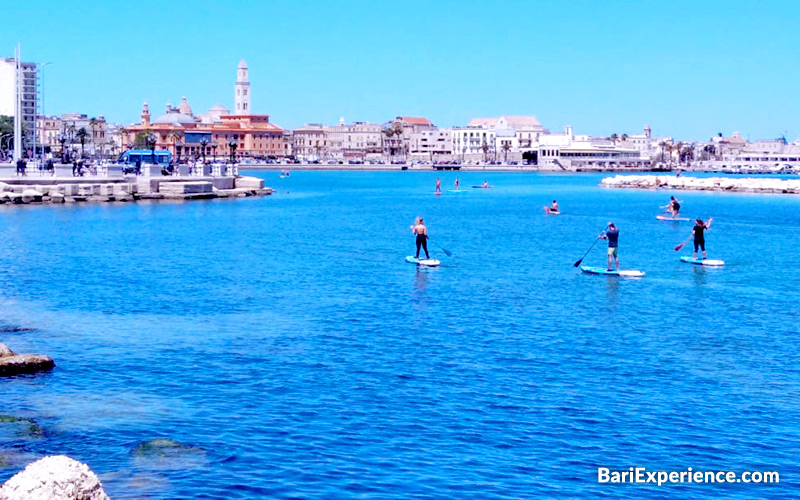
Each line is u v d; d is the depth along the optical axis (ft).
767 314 139.85
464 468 72.74
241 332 122.93
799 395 93.25
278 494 67.05
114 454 74.54
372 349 112.47
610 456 75.97
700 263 206.90
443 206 467.93
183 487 67.87
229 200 459.73
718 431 82.17
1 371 98.07
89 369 101.55
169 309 140.87
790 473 73.20
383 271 189.88
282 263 202.80
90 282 168.66
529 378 98.89
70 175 446.60
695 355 110.73
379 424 82.69
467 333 123.13
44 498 46.24
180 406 87.56
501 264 204.85
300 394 91.97
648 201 534.78
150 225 299.17
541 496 68.03
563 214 407.44
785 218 380.17
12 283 165.99
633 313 139.85
